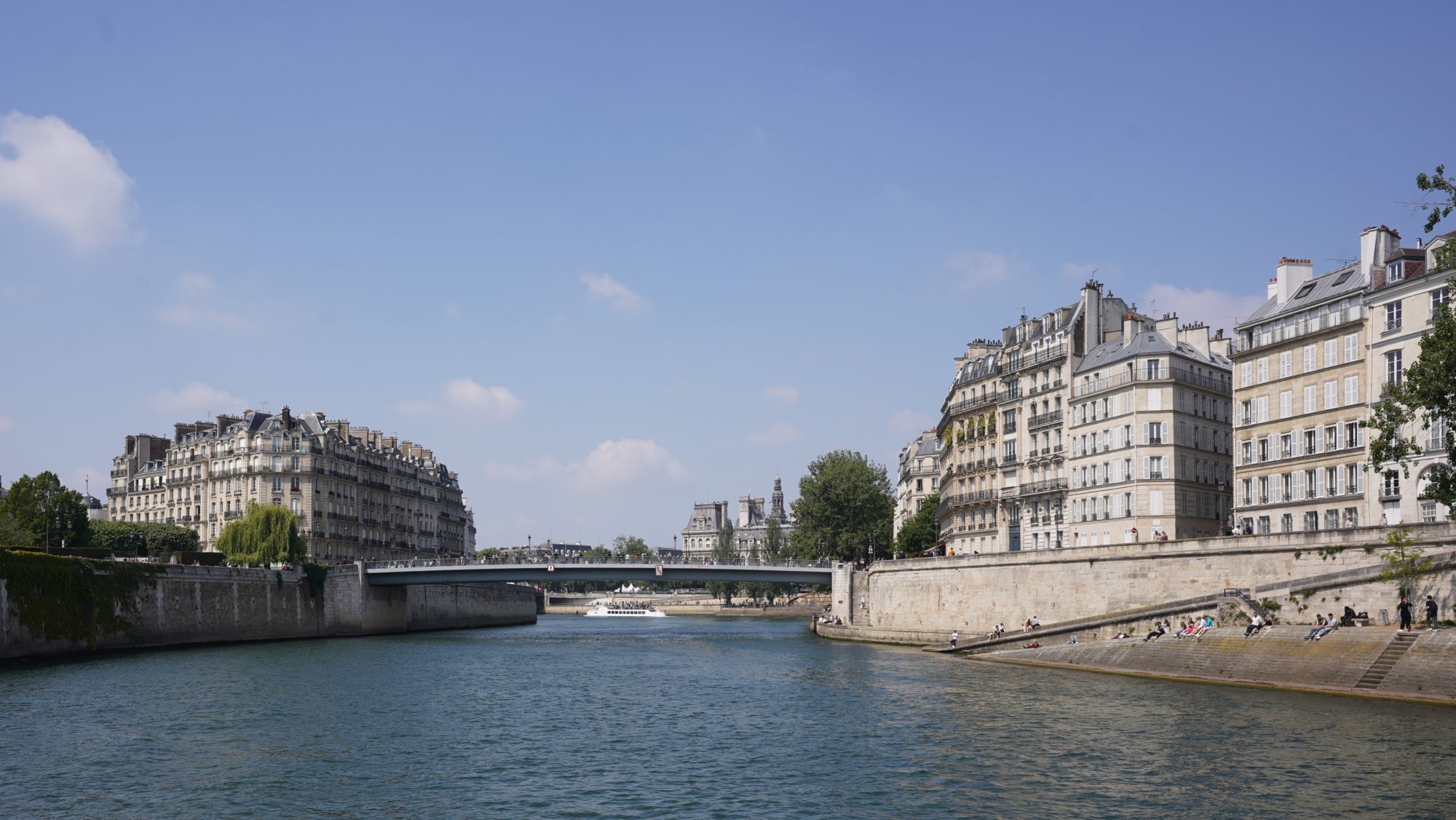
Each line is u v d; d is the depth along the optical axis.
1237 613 77.75
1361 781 44.00
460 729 61.28
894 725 60.47
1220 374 110.81
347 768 50.84
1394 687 60.94
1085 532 112.06
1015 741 54.41
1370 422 62.50
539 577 140.25
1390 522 81.06
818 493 168.50
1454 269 63.56
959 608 109.81
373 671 91.50
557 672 92.00
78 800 44.59
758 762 51.84
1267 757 48.25
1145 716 59.38
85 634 100.25
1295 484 90.31
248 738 57.62
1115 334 119.69
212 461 179.00
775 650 116.06
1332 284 90.94
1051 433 119.56
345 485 183.50
